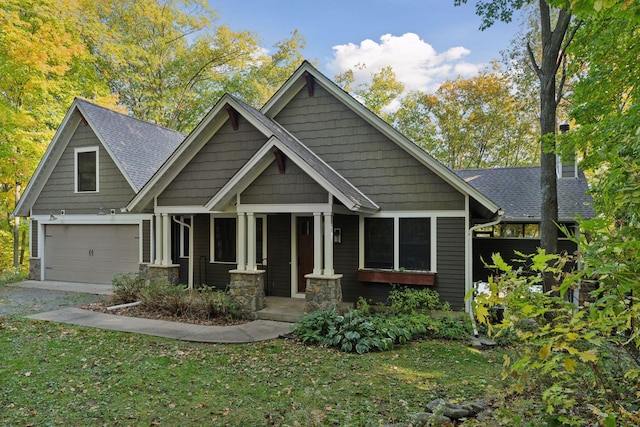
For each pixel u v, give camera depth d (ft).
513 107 71.87
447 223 28.76
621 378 8.25
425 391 15.65
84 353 19.49
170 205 32.83
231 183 27.89
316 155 32.65
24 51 40.83
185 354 19.72
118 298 31.89
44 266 45.85
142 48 69.97
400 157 30.17
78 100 42.68
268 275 34.30
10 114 41.22
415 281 28.68
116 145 42.60
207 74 77.05
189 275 37.09
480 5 29.19
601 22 22.72
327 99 32.60
